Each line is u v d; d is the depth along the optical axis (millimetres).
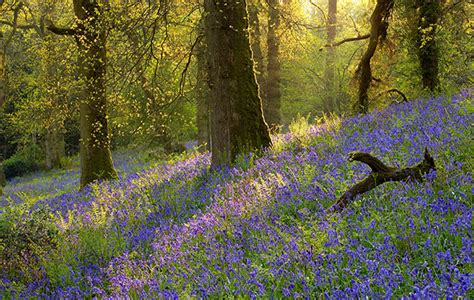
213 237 6145
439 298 3527
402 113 11219
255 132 11375
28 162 42188
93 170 17500
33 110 23578
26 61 29484
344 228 5207
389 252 4406
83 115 17344
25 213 8758
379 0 16078
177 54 13453
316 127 13070
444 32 15875
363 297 3750
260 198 6996
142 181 13055
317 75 40188
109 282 6211
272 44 23844
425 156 6047
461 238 4309
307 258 4688
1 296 6410
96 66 16453
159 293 4941
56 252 7473
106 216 9531
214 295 4707
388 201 5637
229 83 11203
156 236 7270
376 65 17828
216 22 11078
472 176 5688
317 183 6695
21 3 19422
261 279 4637
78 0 16297
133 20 11352
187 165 13250
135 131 14562
